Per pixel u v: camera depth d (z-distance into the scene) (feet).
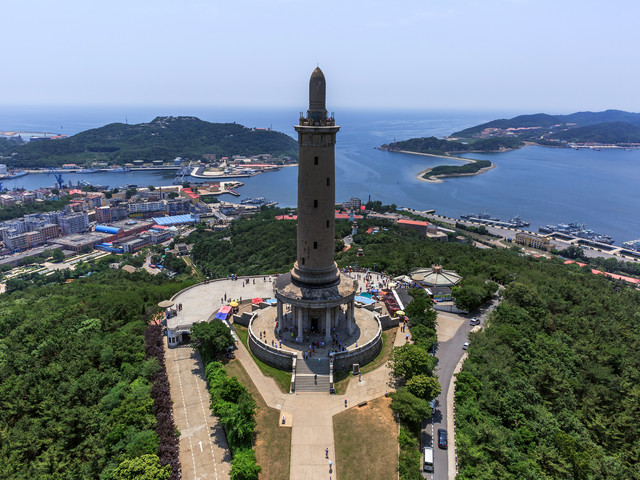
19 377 285.64
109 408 256.32
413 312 376.48
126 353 308.40
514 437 254.47
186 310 394.11
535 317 422.82
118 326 369.91
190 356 324.80
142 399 256.93
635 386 328.29
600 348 384.27
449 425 258.16
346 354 304.09
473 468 220.64
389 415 259.39
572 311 454.81
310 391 282.15
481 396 282.15
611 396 322.34
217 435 244.83
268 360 310.65
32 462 217.97
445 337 377.09
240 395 253.65
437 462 229.25
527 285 475.72
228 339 316.60
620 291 622.54
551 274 597.93
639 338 422.82
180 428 248.52
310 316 331.16
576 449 252.42
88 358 305.53
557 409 303.07
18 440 230.48
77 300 474.49
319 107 293.84
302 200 307.17
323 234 312.71
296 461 224.33
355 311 382.63
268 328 343.05
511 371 320.09
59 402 262.88
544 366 325.42
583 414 306.35
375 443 237.45
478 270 531.50
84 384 270.67
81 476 213.87
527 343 357.61
